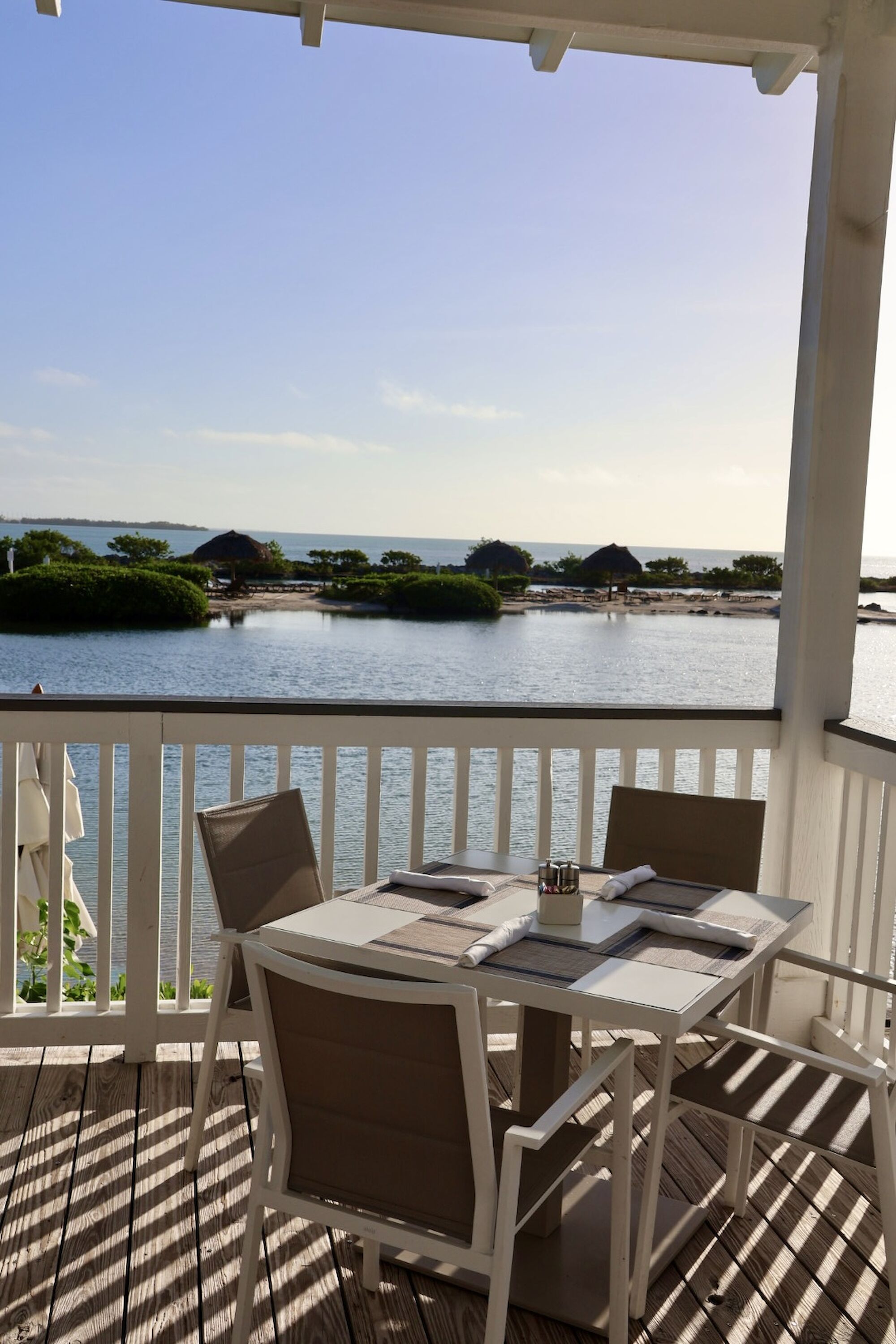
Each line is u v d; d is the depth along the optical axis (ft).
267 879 8.83
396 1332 7.03
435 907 7.64
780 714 11.67
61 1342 6.88
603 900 7.97
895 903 10.39
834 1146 6.69
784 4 10.70
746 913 7.76
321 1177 5.83
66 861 13.80
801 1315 7.31
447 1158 5.44
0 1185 8.59
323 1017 5.52
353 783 68.08
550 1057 7.63
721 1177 9.00
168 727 10.62
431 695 109.60
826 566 11.34
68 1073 10.58
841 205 11.02
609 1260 7.76
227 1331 7.02
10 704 10.46
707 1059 7.86
